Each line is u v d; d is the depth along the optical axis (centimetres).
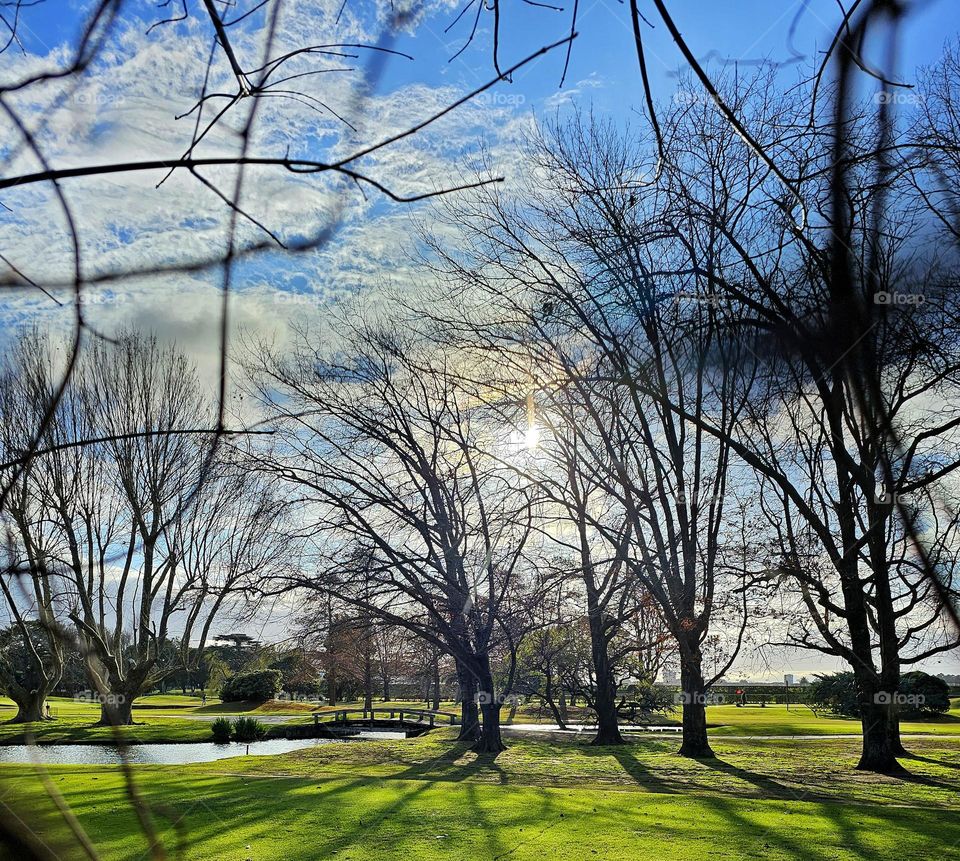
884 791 1762
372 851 1098
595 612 2916
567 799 1549
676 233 1112
